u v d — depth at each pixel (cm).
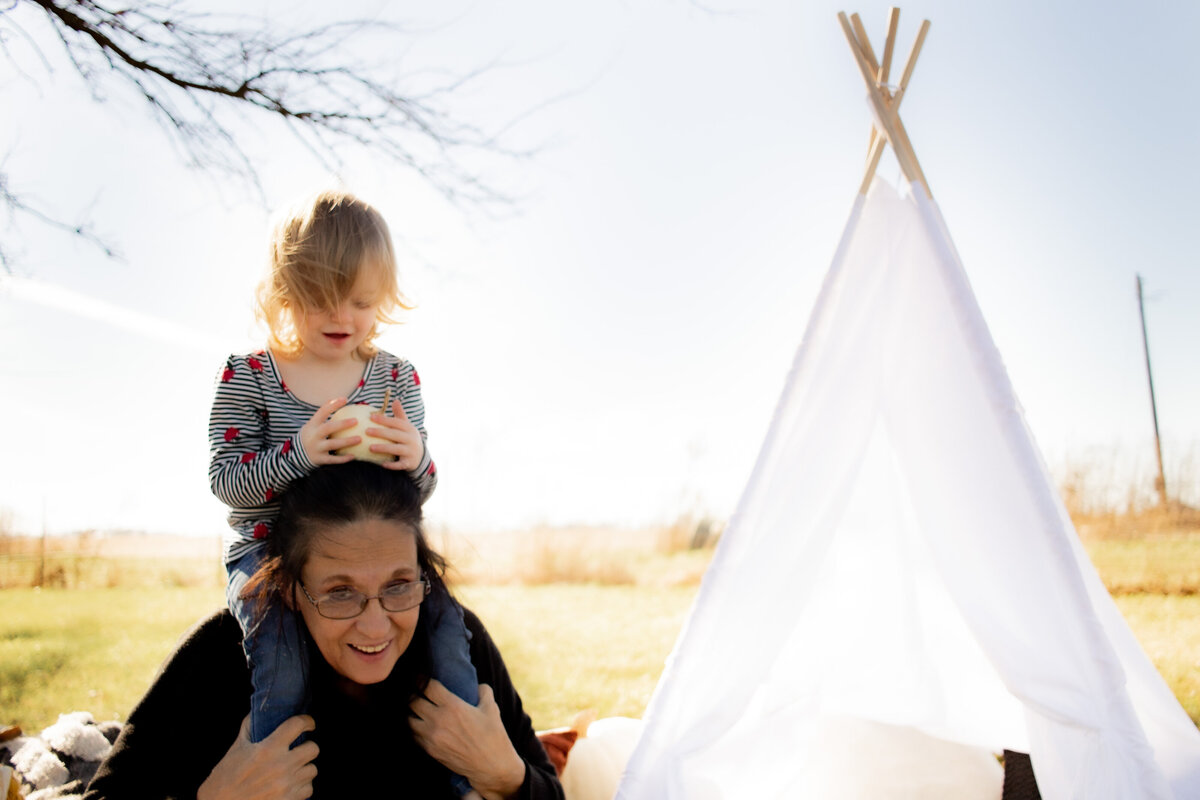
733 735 266
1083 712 234
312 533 194
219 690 215
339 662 199
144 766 202
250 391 233
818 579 286
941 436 269
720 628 257
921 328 276
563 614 1059
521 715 244
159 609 1102
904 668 338
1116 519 1173
